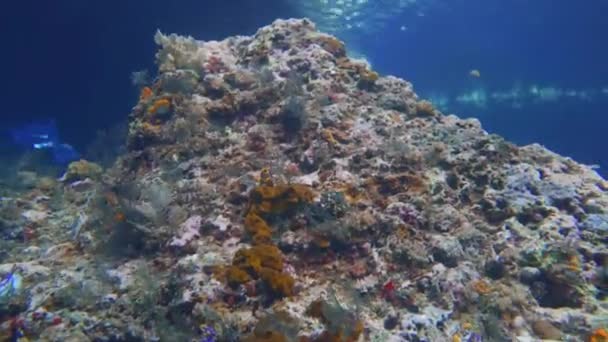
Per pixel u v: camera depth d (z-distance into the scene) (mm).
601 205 4652
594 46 14227
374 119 5539
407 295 3695
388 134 5324
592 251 4152
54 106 13172
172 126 5484
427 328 3400
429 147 5168
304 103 5453
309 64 6207
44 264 4352
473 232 4285
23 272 4160
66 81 12883
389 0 15547
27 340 3420
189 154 5230
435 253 4055
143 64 12789
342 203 4242
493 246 4234
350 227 4105
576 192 4777
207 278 3695
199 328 3322
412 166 4898
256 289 3568
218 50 6820
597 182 5176
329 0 14594
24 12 11672
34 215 5652
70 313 3572
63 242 4895
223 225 4285
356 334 3242
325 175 4758
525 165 5066
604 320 3607
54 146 13133
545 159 5457
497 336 3459
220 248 4090
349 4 15094
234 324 3322
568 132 14922
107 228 4613
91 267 4168
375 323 3498
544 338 3533
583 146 14766
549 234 4238
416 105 6121
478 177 4922
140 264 4035
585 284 3924
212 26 12977
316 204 4230
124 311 3566
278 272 3631
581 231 4387
